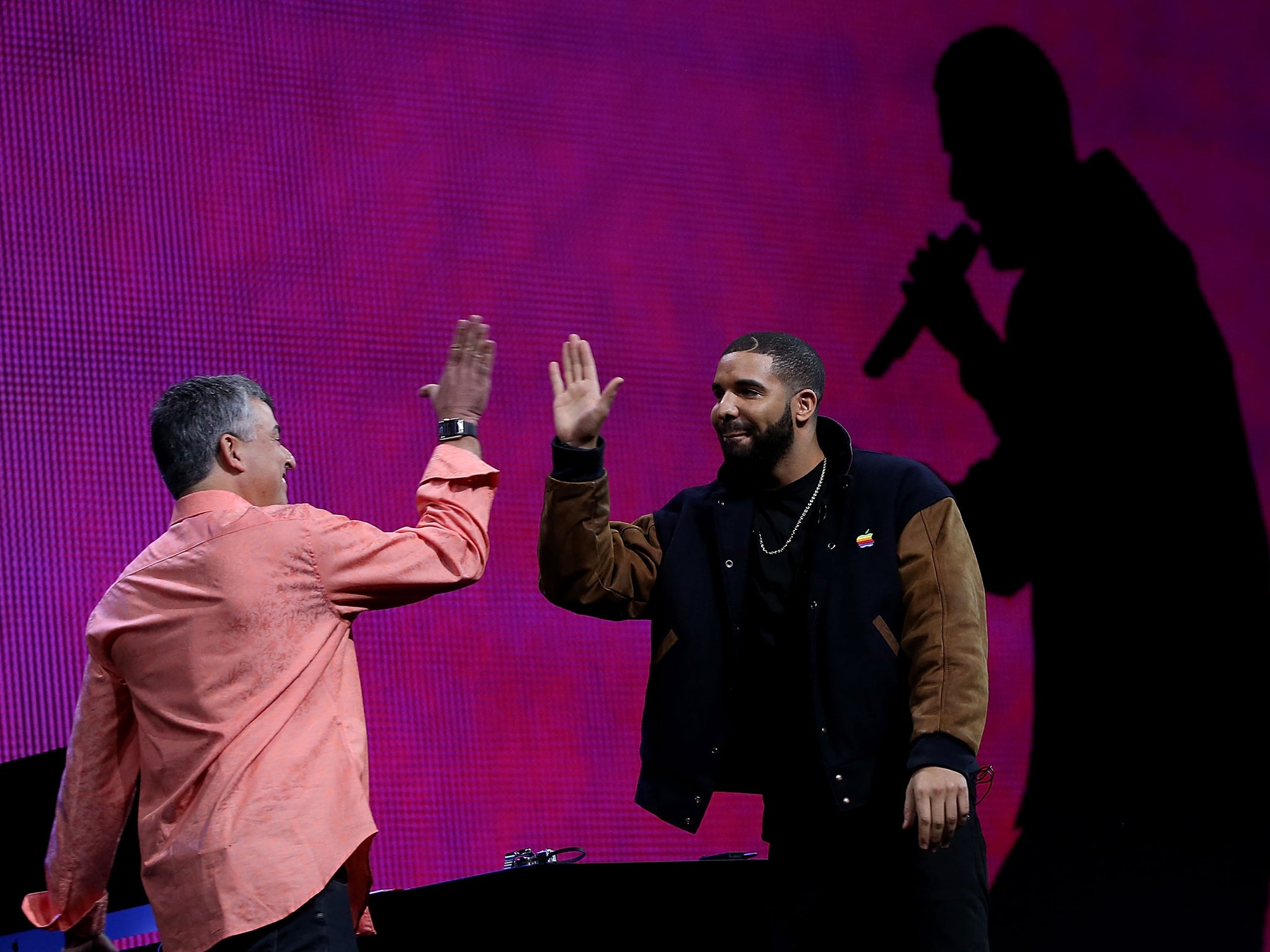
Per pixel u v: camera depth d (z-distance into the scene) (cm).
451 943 462
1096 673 923
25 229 739
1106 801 903
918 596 423
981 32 998
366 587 380
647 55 904
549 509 432
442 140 838
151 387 748
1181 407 986
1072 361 968
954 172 969
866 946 425
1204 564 966
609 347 855
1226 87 1060
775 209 917
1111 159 1011
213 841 347
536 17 877
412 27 841
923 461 915
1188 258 1016
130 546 732
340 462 779
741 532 445
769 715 440
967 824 419
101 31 770
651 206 885
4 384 721
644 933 470
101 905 395
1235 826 927
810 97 943
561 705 796
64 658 709
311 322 786
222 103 789
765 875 482
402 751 759
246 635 366
